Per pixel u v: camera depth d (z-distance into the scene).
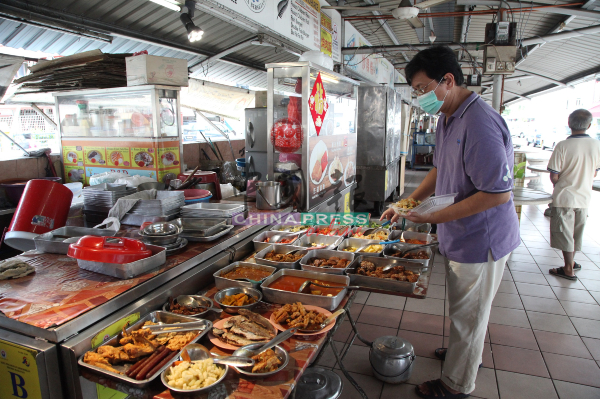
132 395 1.27
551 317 3.39
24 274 1.78
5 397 1.44
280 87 3.12
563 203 4.00
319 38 5.23
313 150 3.22
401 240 2.92
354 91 4.29
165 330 1.58
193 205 2.77
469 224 2.01
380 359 2.53
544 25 7.08
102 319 1.53
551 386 2.52
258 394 1.27
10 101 4.39
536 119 30.02
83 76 3.64
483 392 2.47
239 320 1.66
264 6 3.75
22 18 3.04
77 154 3.97
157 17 3.91
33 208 2.47
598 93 18.47
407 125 8.37
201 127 6.98
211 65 5.52
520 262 4.72
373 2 6.12
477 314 2.12
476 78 8.32
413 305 3.65
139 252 1.83
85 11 3.44
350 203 4.44
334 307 1.83
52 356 1.34
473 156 1.87
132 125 3.66
